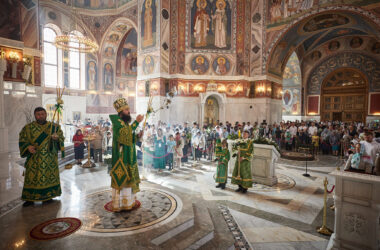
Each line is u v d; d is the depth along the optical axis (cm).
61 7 2209
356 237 379
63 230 356
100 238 337
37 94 1380
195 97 1869
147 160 932
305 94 2775
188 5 1845
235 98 1920
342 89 2583
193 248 355
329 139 1375
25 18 1352
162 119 1772
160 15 1748
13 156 950
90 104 2477
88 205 462
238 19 1898
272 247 411
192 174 881
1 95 973
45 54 2183
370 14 1398
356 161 479
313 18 1659
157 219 402
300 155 1266
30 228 361
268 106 1891
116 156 423
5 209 432
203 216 458
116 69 2655
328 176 894
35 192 444
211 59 1889
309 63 2722
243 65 1905
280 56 1997
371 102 2369
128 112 432
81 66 2439
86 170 854
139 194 536
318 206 596
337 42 2514
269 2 1820
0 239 326
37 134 446
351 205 383
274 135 1585
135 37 2703
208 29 1880
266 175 769
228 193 680
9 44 1180
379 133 621
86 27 2409
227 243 385
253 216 532
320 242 430
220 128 1380
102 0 2391
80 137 960
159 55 1762
